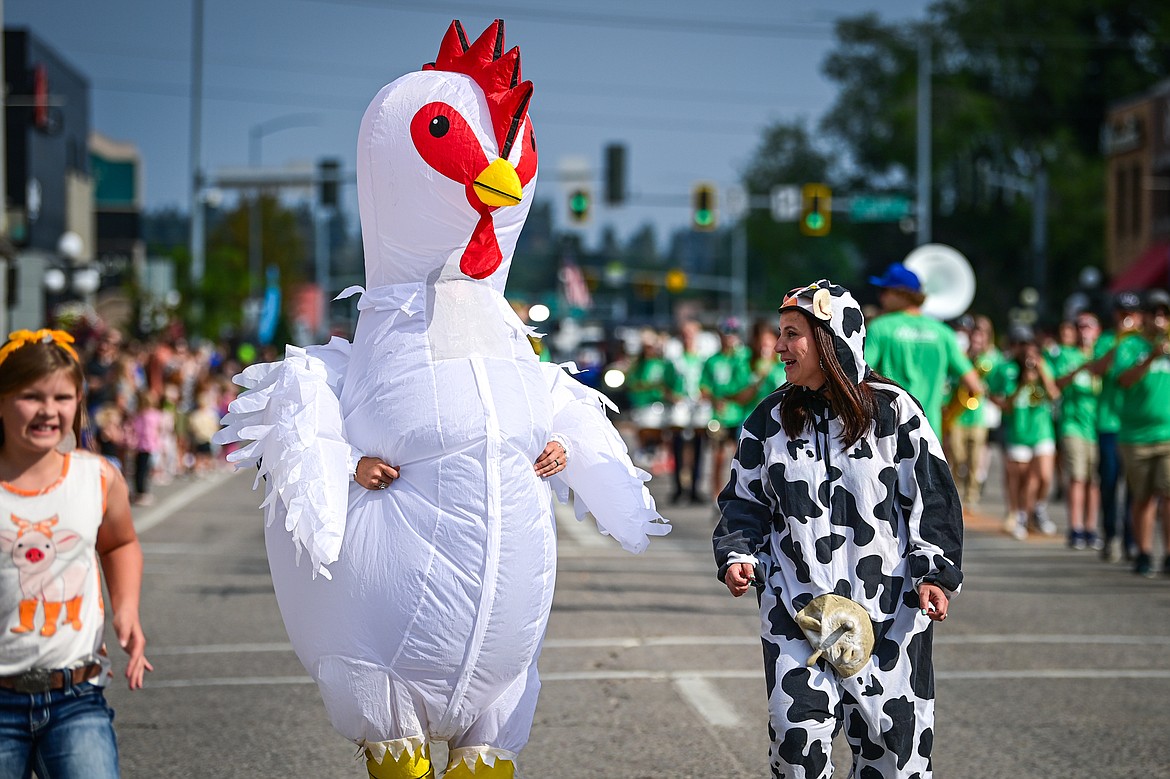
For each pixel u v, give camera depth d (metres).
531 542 7.15
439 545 6.96
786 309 7.25
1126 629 15.34
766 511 7.39
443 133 7.28
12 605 6.69
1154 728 11.31
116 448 28.61
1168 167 69.75
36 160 69.12
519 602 7.10
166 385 35.81
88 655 6.83
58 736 6.72
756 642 14.52
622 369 43.44
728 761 10.37
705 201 55.81
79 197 81.31
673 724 11.38
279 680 12.97
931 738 7.18
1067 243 91.19
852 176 103.81
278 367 7.50
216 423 37.69
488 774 7.30
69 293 59.09
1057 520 26.55
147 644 14.50
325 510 6.88
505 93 7.41
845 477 7.16
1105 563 20.50
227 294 63.50
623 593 17.56
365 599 6.98
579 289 120.25
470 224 7.37
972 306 95.81
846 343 7.18
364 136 7.50
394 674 7.04
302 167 59.91
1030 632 15.16
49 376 6.73
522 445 7.17
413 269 7.45
